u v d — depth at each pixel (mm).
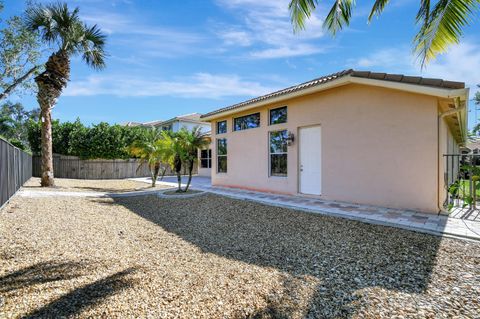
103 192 10680
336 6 5926
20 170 10094
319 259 3707
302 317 2326
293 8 6035
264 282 2988
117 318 2254
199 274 3189
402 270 3305
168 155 10289
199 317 2299
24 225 5066
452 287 2861
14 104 29469
